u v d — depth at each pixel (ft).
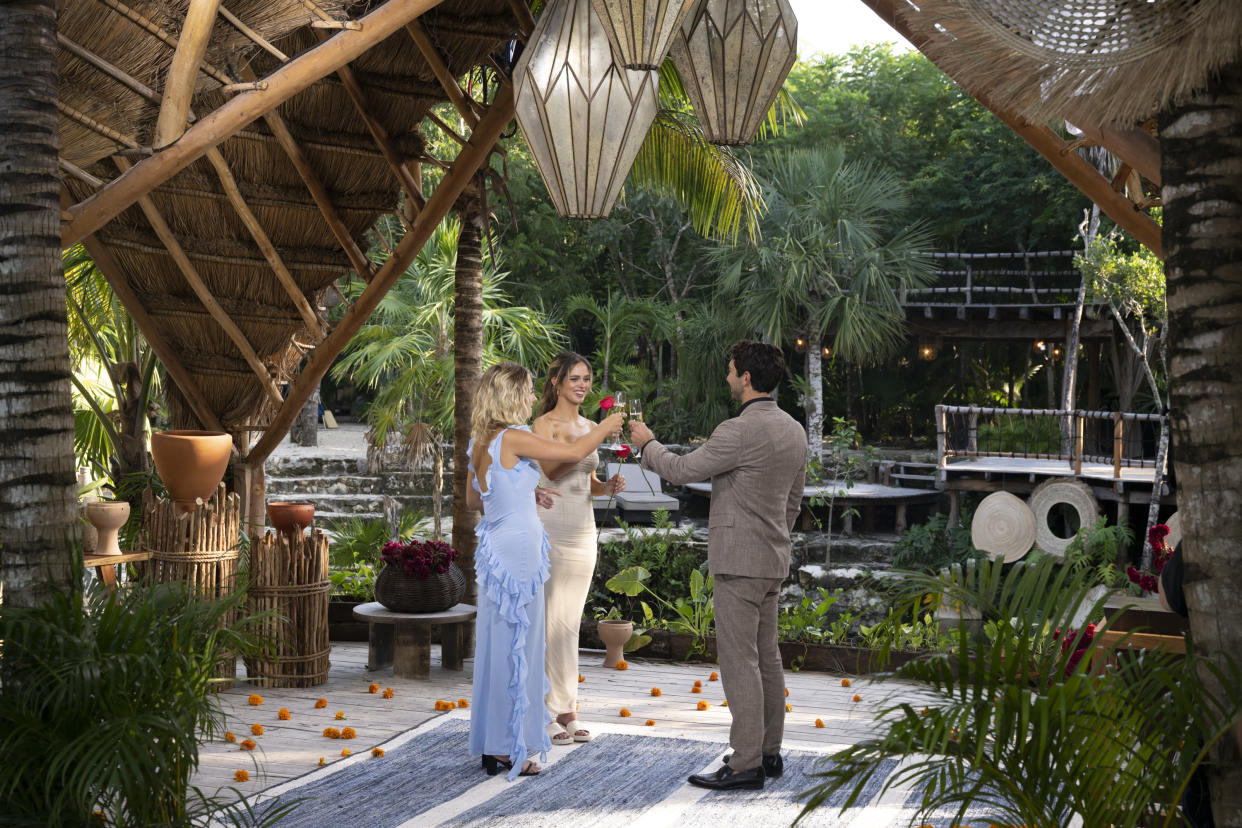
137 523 19.40
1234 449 6.11
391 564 18.17
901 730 6.01
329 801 11.77
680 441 56.18
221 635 8.32
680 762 13.38
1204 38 6.02
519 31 16.06
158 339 18.76
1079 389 67.82
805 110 67.10
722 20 9.85
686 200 24.97
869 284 49.52
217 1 10.26
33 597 7.80
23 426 7.85
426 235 17.84
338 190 17.53
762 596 12.15
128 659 7.28
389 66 16.26
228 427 19.43
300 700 16.44
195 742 7.27
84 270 20.90
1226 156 6.19
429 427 34.47
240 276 18.04
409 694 16.93
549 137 9.35
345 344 18.63
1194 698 5.89
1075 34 6.50
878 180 51.72
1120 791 6.09
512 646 12.57
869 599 37.83
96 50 10.39
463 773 12.84
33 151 7.98
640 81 9.29
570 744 14.24
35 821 7.04
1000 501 40.57
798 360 69.21
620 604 39.27
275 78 11.10
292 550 17.20
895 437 71.82
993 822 6.89
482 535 12.76
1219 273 6.17
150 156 11.04
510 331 35.73
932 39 6.91
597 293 69.31
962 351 65.77
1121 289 42.42
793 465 12.01
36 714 7.25
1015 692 5.99
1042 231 64.90
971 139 68.85
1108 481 41.45
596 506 44.80
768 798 12.00
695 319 57.36
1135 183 12.43
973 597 6.81
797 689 17.89
